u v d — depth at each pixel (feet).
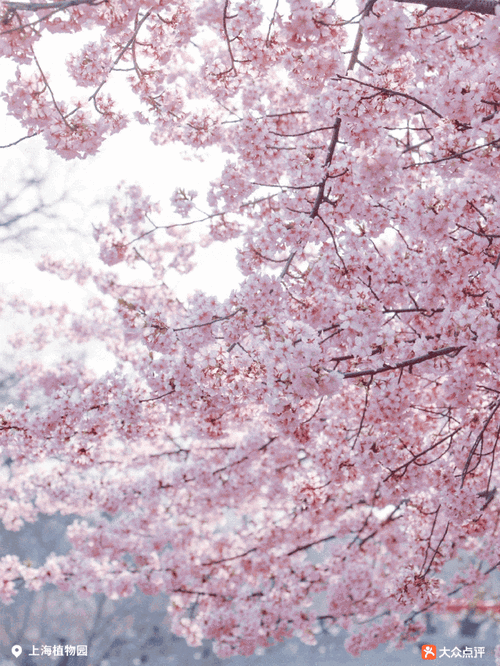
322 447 17.88
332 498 21.75
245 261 13.92
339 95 12.18
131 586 24.95
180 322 13.79
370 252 13.84
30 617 78.07
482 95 11.71
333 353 15.90
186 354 13.56
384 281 14.01
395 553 22.90
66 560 24.98
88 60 13.23
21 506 25.98
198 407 14.14
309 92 14.21
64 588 24.68
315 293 13.91
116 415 14.75
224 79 15.93
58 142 12.12
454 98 11.75
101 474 25.81
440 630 63.46
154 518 25.09
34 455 16.06
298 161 14.52
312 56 13.15
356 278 13.85
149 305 24.07
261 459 22.38
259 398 13.28
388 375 14.60
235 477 22.76
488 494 16.84
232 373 13.15
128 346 26.40
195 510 24.86
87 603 78.18
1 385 32.81
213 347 13.17
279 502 24.34
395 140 17.24
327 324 14.05
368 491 21.26
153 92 15.60
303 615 22.93
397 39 11.09
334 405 18.37
